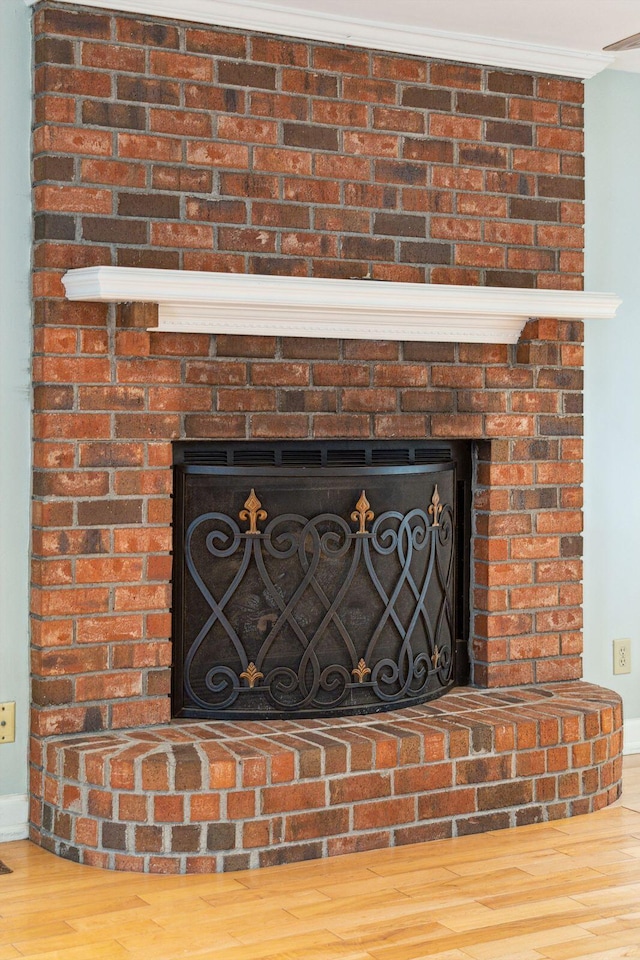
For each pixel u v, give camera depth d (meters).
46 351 3.28
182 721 3.52
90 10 3.31
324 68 3.63
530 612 4.04
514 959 2.64
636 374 4.39
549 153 4.02
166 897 2.96
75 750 3.20
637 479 4.41
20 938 2.72
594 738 3.70
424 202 3.81
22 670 3.39
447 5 3.51
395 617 3.71
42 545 3.30
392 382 3.78
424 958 2.64
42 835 3.31
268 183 3.57
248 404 3.56
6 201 3.33
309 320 3.54
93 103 3.32
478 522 4.00
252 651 3.56
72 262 3.31
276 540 3.57
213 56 3.47
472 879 3.11
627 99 4.31
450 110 3.84
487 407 3.94
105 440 3.37
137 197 3.39
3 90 3.31
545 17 3.63
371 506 3.68
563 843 3.40
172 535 3.54
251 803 3.15
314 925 2.81
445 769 3.43
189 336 3.47
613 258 4.30
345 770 3.28
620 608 4.39
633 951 2.69
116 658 3.40
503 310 3.71
